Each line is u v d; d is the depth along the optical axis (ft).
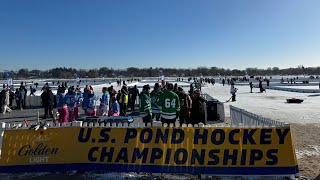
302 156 31.22
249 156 25.41
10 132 27.37
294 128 47.78
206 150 25.79
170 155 25.88
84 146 26.73
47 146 26.96
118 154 26.27
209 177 24.94
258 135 25.91
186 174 25.41
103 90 56.49
